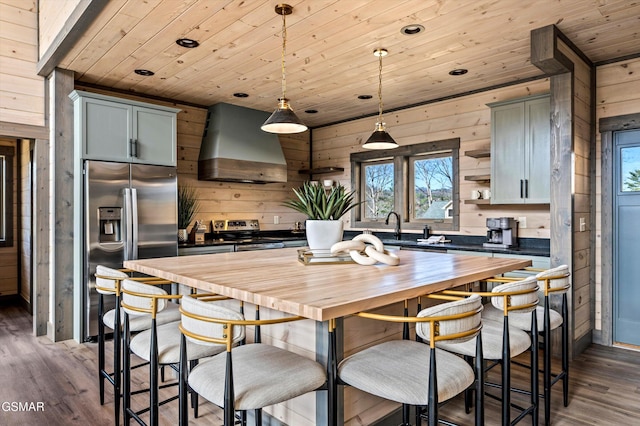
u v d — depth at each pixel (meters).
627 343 3.68
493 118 4.09
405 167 5.30
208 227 5.30
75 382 2.88
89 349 3.56
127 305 1.96
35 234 3.94
